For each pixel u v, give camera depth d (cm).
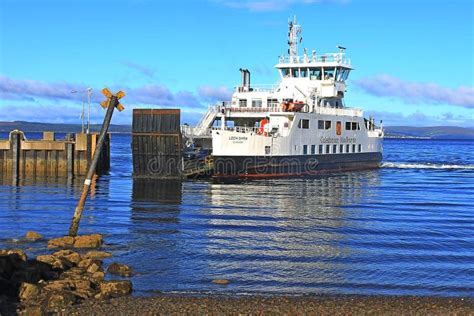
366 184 5453
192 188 4791
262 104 6200
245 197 4297
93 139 5834
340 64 6406
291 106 5634
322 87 6328
